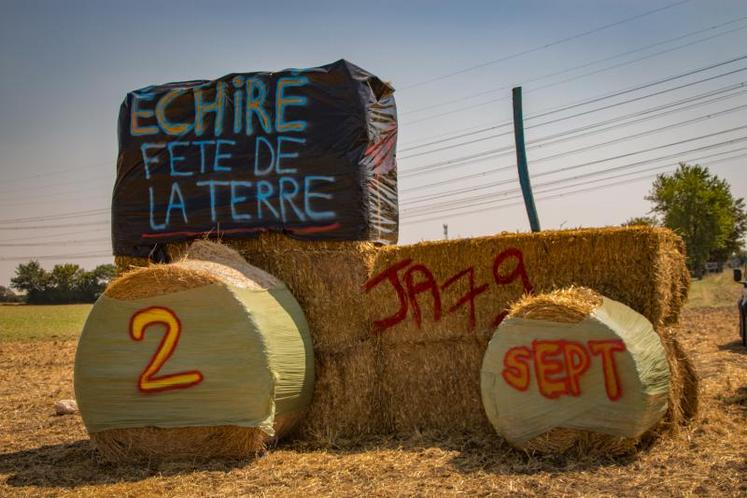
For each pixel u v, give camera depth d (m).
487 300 7.55
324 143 8.07
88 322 7.04
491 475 5.97
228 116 8.41
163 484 6.15
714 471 5.77
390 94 8.82
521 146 12.78
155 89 8.77
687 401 7.48
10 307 59.72
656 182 55.62
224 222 8.35
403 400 7.78
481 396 7.20
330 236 7.99
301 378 7.36
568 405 6.27
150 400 6.90
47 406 10.65
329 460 6.77
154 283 6.95
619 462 6.16
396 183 9.05
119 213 8.73
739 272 14.31
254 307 6.96
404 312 7.80
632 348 6.14
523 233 7.50
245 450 6.83
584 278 7.20
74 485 6.32
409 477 6.05
